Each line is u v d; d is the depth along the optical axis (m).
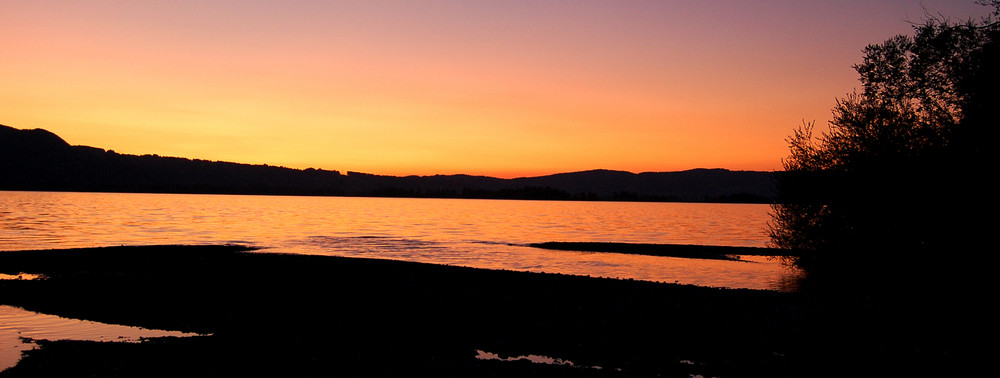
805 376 12.58
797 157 31.14
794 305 19.56
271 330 16.42
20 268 29.34
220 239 56.22
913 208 26.12
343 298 21.00
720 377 12.56
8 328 16.62
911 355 13.95
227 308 19.36
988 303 21.05
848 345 14.84
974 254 25.00
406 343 15.05
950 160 24.88
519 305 19.70
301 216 115.75
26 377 12.14
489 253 45.31
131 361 13.25
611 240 60.81
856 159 27.77
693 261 40.09
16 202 145.25
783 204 31.75
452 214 141.50
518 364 13.28
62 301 20.47
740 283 29.23
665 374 12.73
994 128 23.89
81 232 61.16
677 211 194.88
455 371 12.72
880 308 19.06
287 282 24.50
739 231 80.12
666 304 19.80
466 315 18.28
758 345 14.92
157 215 105.88
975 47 25.52
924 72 26.66
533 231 76.69
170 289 22.86
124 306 19.70
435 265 29.88
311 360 13.41
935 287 25.91
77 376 12.23
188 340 15.18
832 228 29.38
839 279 29.83
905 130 26.83
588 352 14.41
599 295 21.45
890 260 27.61
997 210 23.91
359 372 12.59
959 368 12.98
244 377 12.20
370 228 79.12
